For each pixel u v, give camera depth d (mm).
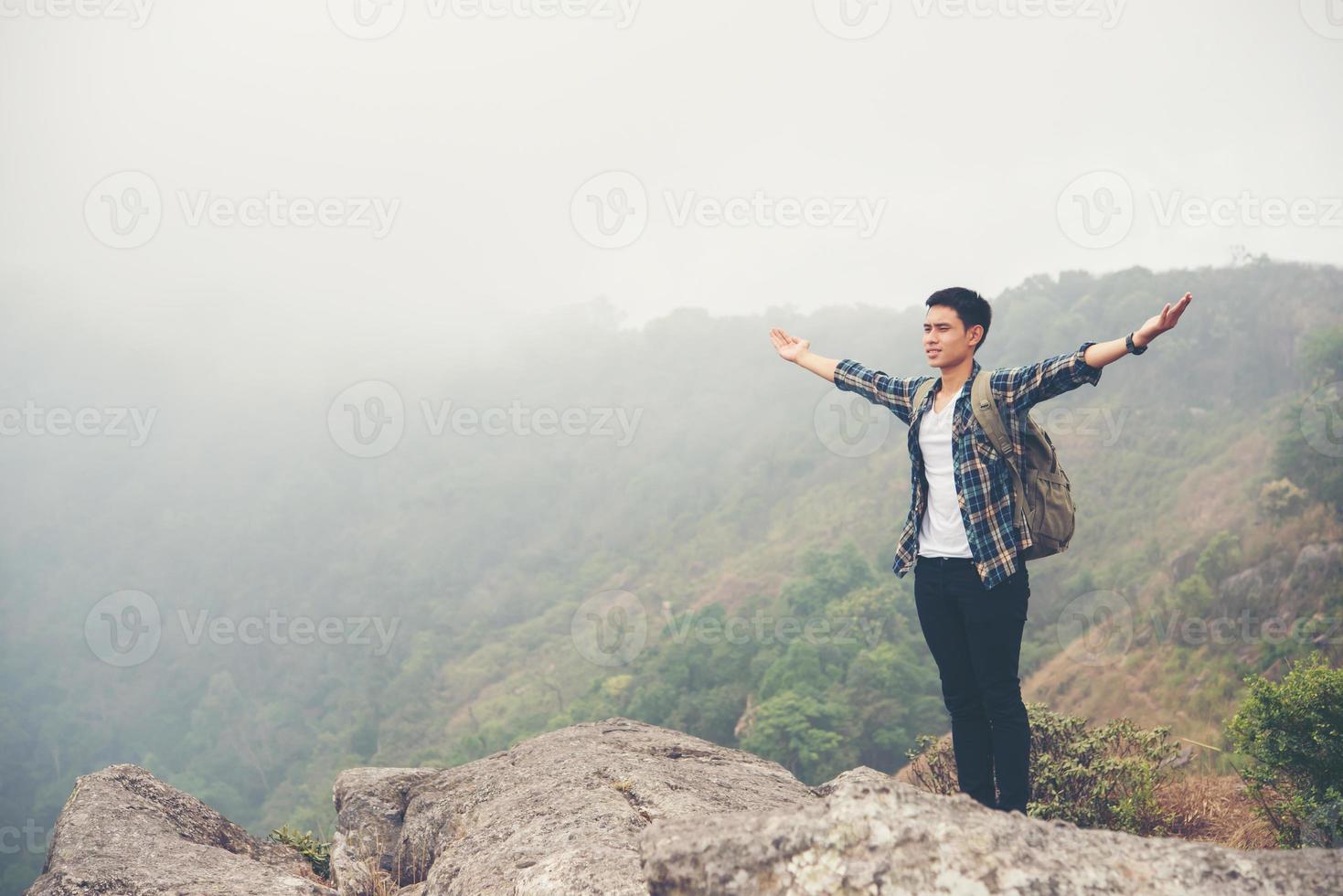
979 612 2781
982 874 1676
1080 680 36781
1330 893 1607
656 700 66375
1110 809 5359
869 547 87625
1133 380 84438
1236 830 5371
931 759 5660
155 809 3758
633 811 3080
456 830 3561
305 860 4184
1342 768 4906
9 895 74625
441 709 99438
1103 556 59844
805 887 1741
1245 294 87562
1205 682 29906
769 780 3889
